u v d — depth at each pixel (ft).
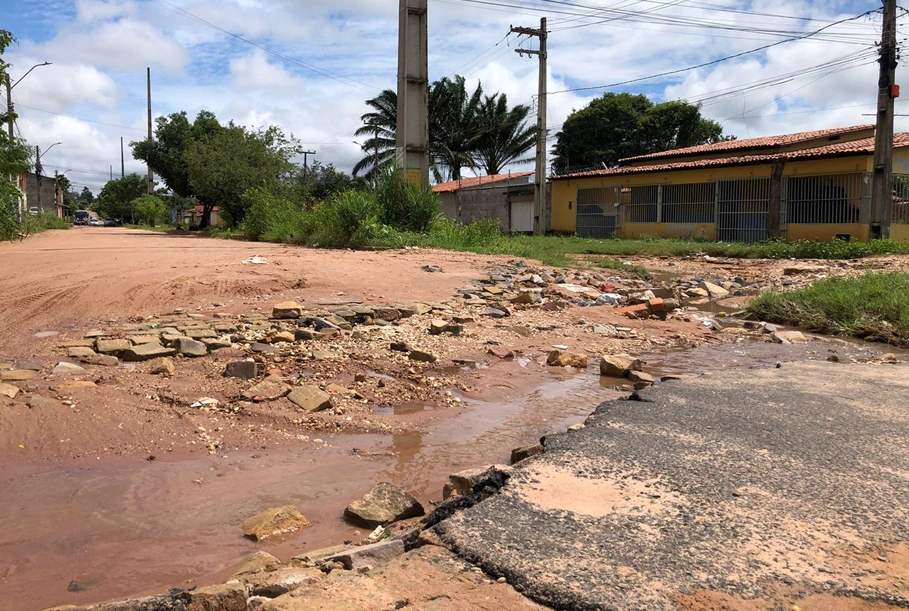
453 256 45.85
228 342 19.08
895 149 70.38
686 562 7.04
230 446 12.67
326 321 22.41
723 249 64.39
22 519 9.59
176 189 142.61
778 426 11.91
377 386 16.67
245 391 15.17
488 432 13.97
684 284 42.14
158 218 217.77
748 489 8.99
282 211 79.36
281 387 15.60
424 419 14.69
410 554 7.34
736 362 21.44
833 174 69.15
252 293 27.40
